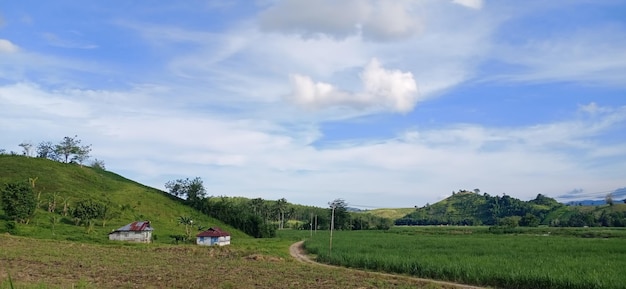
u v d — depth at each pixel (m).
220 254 71.00
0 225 88.19
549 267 47.91
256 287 36.97
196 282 37.94
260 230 153.25
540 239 108.81
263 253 75.44
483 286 44.22
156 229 121.62
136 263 51.75
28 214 96.19
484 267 48.12
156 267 48.28
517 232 155.00
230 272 46.50
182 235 112.56
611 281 38.50
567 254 67.25
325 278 44.47
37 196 114.56
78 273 41.06
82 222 105.62
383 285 40.59
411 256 63.91
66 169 156.62
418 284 42.72
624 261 54.69
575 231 146.50
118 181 170.38
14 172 136.75
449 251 74.44
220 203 165.12
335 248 81.12
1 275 36.12
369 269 57.94
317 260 70.88
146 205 144.00
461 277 47.47
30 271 40.59
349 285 40.00
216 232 102.25
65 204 115.31
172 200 159.88
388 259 57.81
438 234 148.88
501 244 90.69
